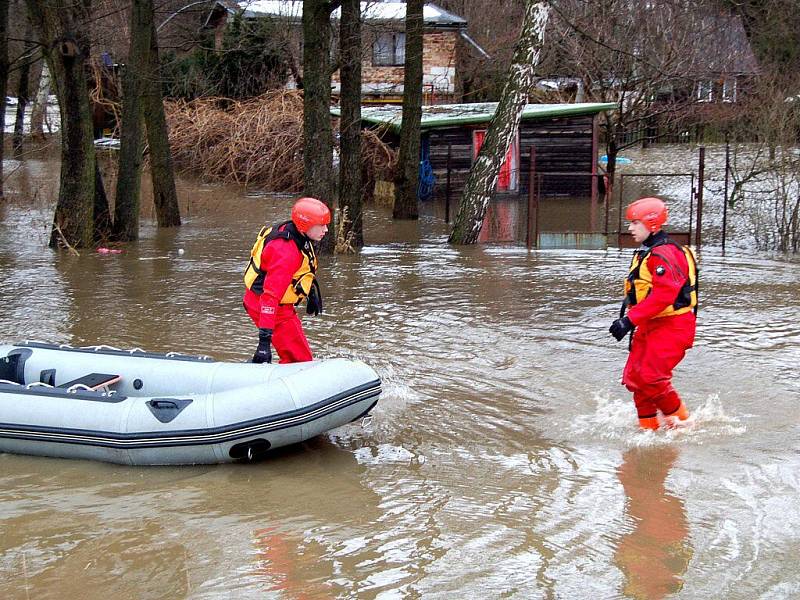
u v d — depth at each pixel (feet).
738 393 23.48
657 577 14.40
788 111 63.93
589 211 70.28
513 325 31.12
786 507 16.83
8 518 16.81
